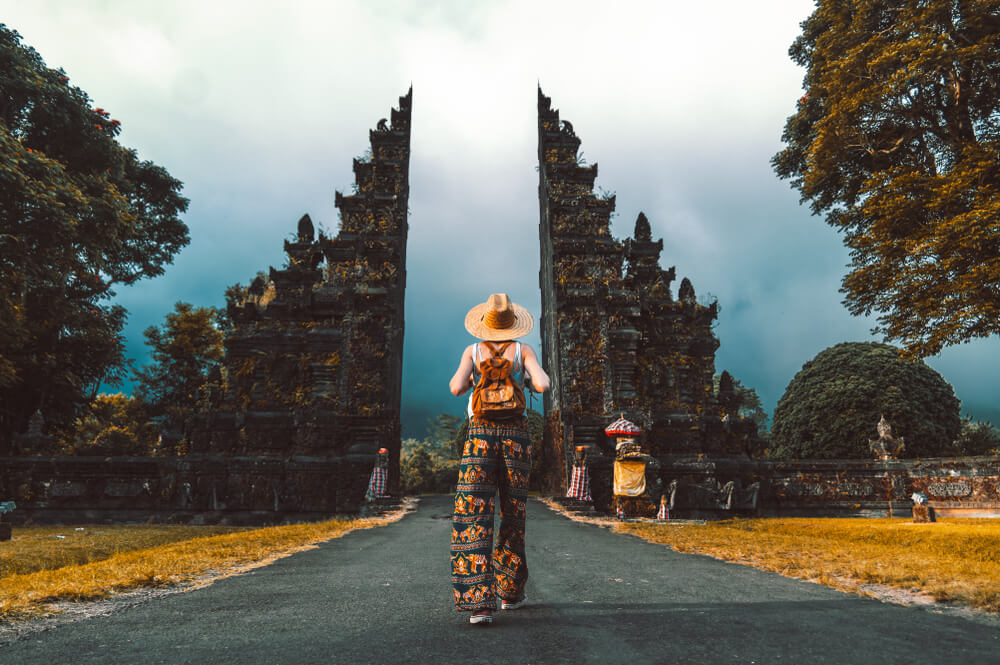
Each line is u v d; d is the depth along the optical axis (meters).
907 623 2.39
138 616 2.47
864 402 25.61
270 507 21.17
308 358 23.89
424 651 1.92
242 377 23.86
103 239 23.84
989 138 15.83
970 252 13.80
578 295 24.81
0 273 20.09
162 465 21.52
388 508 17.05
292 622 2.37
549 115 32.06
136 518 21.06
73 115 23.36
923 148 18.05
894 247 15.45
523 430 2.64
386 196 28.34
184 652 1.90
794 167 23.31
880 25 17.59
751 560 4.97
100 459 21.44
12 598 2.72
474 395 2.63
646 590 3.30
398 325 26.91
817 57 19.41
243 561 4.79
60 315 25.80
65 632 2.16
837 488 21.58
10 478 21.08
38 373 25.89
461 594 2.33
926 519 10.56
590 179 28.75
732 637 2.12
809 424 26.72
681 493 22.39
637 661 1.81
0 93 21.69
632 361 24.30
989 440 28.11
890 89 16.00
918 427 24.83
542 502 19.89
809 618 2.47
